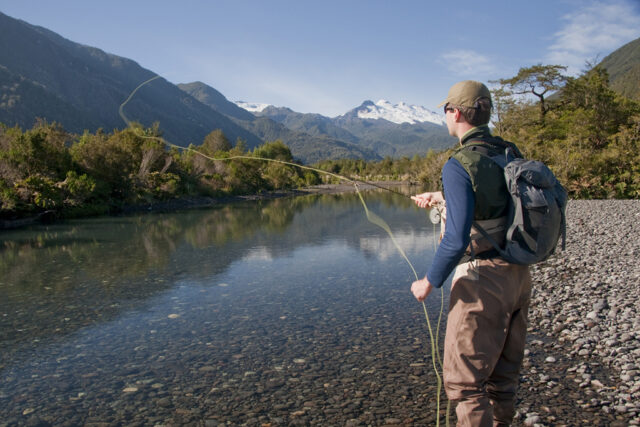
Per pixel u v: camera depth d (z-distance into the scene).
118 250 12.73
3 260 11.22
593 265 8.53
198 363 4.67
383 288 7.95
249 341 5.32
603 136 40.22
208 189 42.62
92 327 5.96
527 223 2.04
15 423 3.51
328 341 5.27
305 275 9.14
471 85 2.27
